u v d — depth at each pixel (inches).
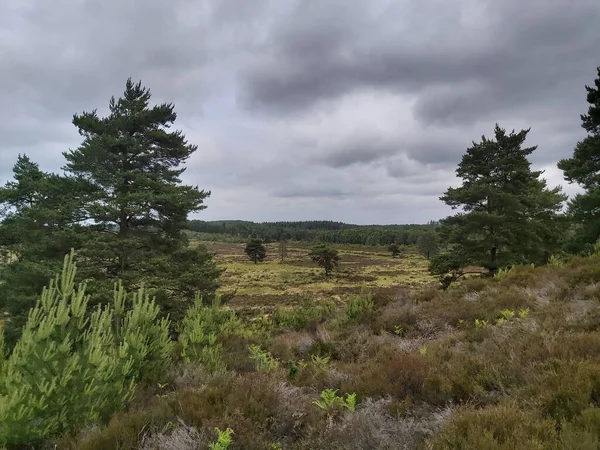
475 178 888.9
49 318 150.5
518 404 124.3
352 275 2664.9
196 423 130.8
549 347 169.8
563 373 136.3
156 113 744.3
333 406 148.6
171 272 687.7
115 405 152.3
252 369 249.1
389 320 324.8
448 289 403.5
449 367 173.6
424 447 110.0
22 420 125.1
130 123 729.0
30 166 1022.4
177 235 776.3
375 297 404.5
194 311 355.9
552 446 95.2
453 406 138.3
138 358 192.7
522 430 103.1
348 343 295.6
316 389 188.5
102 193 668.7
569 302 263.4
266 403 148.3
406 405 147.3
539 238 830.5
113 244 621.3
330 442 124.4
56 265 625.3
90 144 682.8
